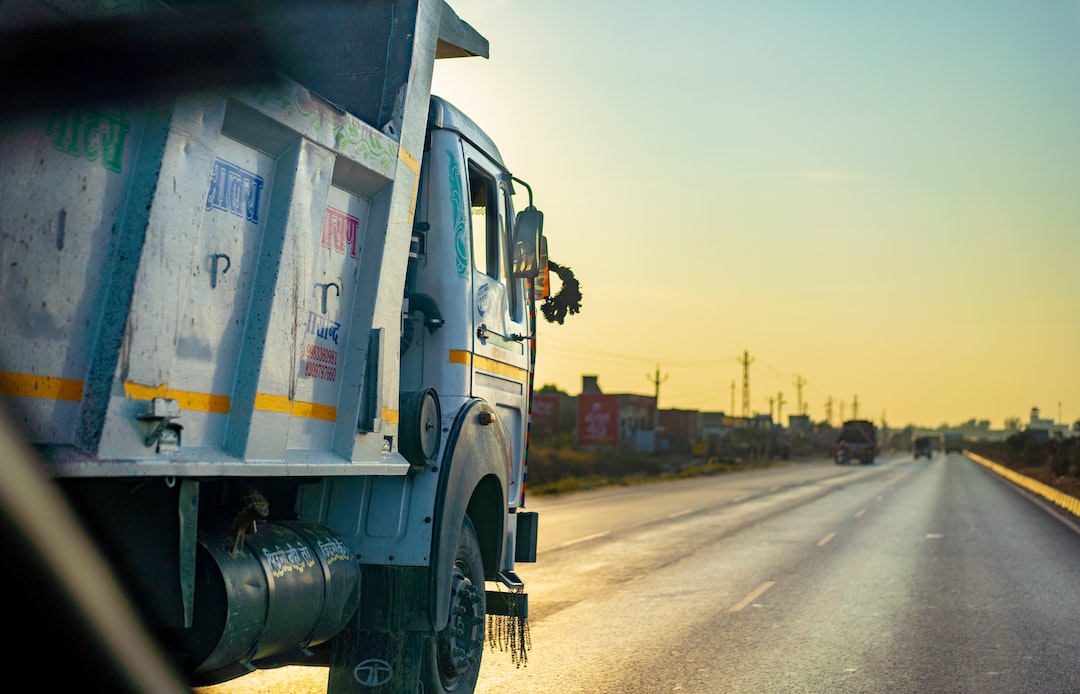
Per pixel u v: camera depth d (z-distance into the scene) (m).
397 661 5.13
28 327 2.98
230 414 3.87
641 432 87.69
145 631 3.46
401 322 5.27
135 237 3.30
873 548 17.59
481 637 6.05
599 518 23.95
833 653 8.70
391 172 4.83
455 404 5.79
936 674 7.93
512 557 6.82
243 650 3.85
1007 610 11.05
